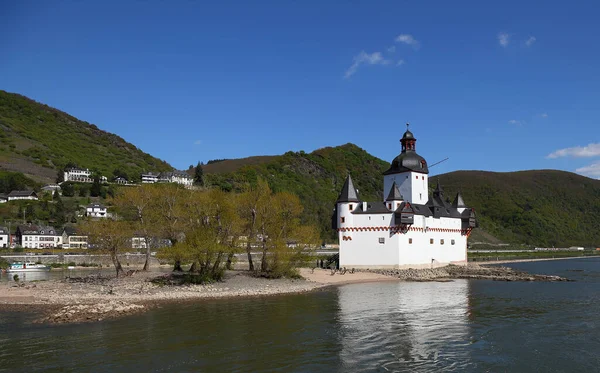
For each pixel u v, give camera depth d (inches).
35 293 2479.1
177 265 3208.7
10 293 2487.7
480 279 3627.0
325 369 1211.9
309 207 7810.0
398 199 3929.6
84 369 1197.7
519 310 2071.9
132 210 3329.2
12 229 6432.1
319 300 2340.1
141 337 1521.9
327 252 5551.2
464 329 1674.5
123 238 3080.7
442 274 3934.5
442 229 4421.8
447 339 1529.3
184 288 2647.6
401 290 2810.0
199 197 2893.7
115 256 3043.8
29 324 1718.8
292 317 1868.8
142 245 5083.7
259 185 3403.1
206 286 2731.3
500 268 4284.0
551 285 3152.1
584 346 1457.9
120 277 2994.6
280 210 3351.4
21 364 1236.5
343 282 3280.0
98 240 3011.8
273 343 1455.5
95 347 1396.4
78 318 1809.8
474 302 2301.9
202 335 1550.2
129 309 2015.3
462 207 4773.6
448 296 2527.1
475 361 1299.2
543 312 2025.1
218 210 2876.5
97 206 7514.8
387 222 3919.8
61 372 1174.3
